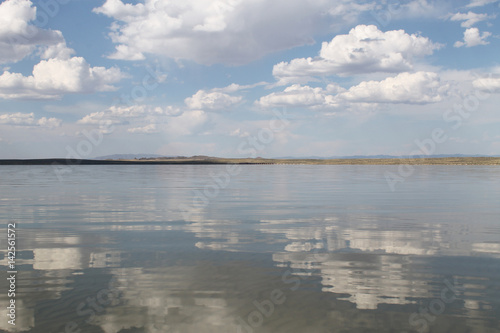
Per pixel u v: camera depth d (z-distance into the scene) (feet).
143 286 25.00
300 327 19.44
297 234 41.09
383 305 21.98
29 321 20.03
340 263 30.07
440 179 143.33
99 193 88.02
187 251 33.83
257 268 28.84
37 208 61.57
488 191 91.86
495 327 19.45
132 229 44.06
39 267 29.12
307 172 225.35
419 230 43.14
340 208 61.87
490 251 33.73
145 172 229.66
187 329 19.34
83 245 36.09
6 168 311.47
